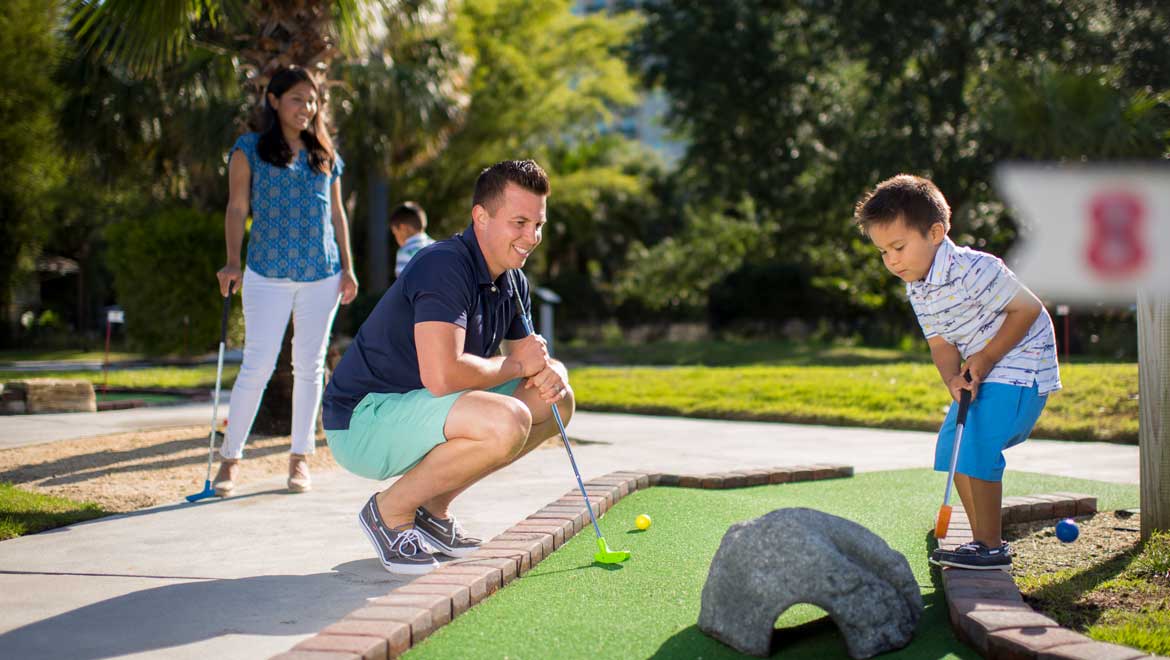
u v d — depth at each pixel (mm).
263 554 2863
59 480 4105
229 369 11977
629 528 3158
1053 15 14789
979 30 16656
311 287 3918
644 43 20344
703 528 3154
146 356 15180
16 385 6887
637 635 2104
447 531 2854
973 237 16219
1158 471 2910
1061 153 9758
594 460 4777
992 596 2184
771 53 18781
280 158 3844
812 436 5883
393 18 8094
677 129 20984
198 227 14547
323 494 3828
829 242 20234
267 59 5359
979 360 2605
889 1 16203
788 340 18031
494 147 22562
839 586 1963
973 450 2633
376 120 14023
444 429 2611
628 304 23219
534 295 15500
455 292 2625
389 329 2742
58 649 2018
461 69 15188
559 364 2881
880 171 16641
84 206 22328
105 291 25531
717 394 8047
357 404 2812
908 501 3691
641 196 27891
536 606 2305
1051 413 6348
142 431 5781
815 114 19422
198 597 2412
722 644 2047
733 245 22766
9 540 3031
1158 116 8156
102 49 5547
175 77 12016
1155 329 2895
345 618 2037
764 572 1986
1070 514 3432
